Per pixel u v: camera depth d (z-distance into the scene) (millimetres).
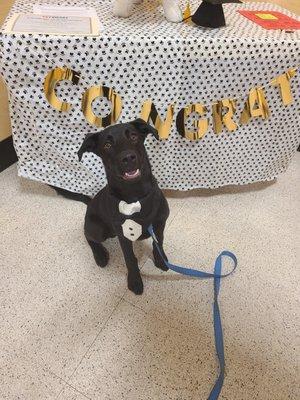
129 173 890
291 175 1684
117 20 1209
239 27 1225
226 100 1247
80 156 984
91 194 1500
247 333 1058
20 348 1012
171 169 1438
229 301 1143
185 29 1171
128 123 969
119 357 995
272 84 1233
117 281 1197
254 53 1139
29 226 1380
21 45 1038
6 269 1220
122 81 1156
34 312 1100
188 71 1154
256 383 947
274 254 1298
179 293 1163
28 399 910
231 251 1308
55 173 1423
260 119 1324
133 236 1020
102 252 1235
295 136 1426
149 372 963
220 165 1454
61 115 1217
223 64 1149
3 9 1466
